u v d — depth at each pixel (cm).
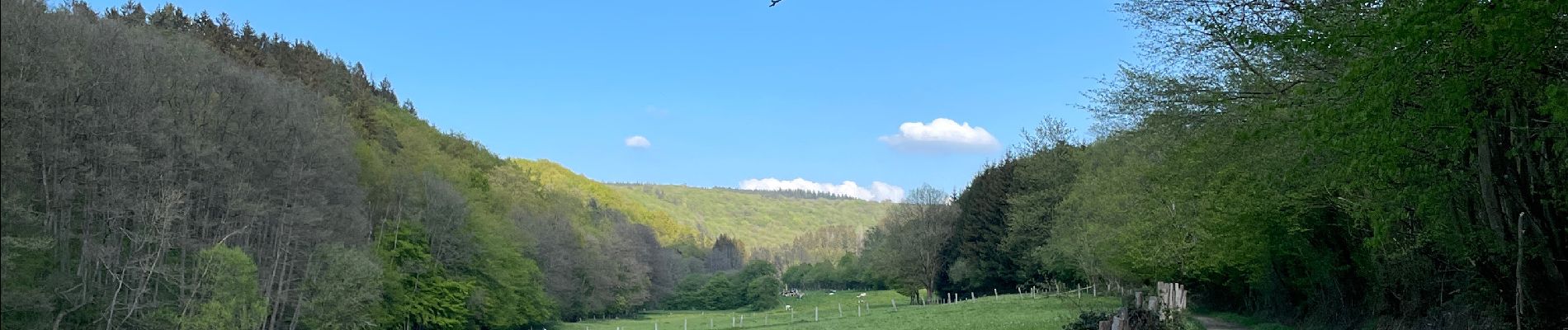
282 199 5125
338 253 5091
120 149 3772
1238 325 3953
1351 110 1216
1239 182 2572
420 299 6575
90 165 3800
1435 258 2158
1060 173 7531
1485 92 1270
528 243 8850
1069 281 7400
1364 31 1195
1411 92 1215
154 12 9375
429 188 7281
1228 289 5191
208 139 4488
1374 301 2800
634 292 12494
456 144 12950
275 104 5225
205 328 3875
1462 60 1147
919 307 8288
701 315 12694
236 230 4528
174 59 4566
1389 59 1126
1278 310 4075
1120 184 4269
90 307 3741
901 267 10394
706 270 19838
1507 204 1475
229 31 10569
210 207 4778
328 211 5481
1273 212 2767
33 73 3222
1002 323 4300
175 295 4128
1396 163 1316
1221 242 3247
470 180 10156
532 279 8544
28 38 3194
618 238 12681
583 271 10669
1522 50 1070
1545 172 1448
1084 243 5119
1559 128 1223
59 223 3706
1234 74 2019
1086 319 2469
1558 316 1451
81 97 3672
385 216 6950
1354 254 2772
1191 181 2734
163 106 4166
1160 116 2267
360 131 8750
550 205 12675
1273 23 1709
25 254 3325
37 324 3362
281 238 5088
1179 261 3725
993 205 9294
